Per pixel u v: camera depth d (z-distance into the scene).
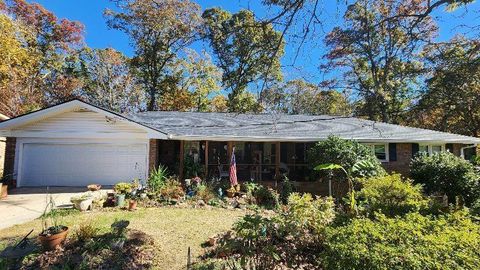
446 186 12.07
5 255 6.36
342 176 12.95
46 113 13.91
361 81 22.44
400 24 6.07
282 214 6.23
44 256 6.12
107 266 5.87
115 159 15.01
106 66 29.97
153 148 14.86
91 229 6.96
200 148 17.08
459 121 22.75
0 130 14.11
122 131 14.87
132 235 7.22
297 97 26.11
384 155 16.30
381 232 4.02
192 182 13.52
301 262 5.25
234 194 13.11
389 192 6.92
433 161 13.15
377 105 13.13
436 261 3.32
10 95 22.02
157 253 6.55
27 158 14.65
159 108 32.06
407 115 21.42
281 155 17.50
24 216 9.59
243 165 16.62
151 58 30.00
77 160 14.91
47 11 29.12
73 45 30.78
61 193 13.12
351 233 4.12
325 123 17.95
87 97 30.17
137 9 22.84
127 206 10.66
